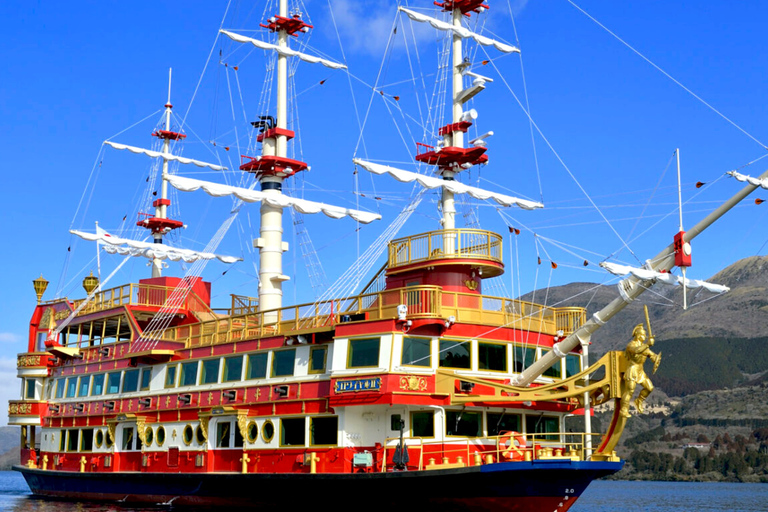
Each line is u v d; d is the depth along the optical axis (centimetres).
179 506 5044
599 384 3669
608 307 3634
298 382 4344
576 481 3612
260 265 5525
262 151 5750
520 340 4247
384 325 3931
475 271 4462
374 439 4069
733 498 9588
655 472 16738
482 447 4003
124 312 5794
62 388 6344
